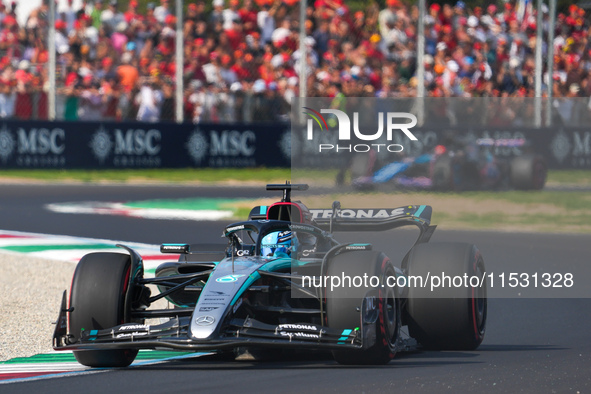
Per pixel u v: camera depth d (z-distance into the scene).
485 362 20.05
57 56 68.44
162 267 22.86
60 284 32.25
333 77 70.00
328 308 18.61
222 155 70.31
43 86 68.06
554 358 20.61
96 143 67.12
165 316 19.44
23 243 41.62
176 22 67.75
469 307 21.19
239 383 17.64
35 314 26.97
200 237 43.72
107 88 68.94
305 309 19.44
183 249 20.83
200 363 20.30
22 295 30.11
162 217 50.72
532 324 25.86
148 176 68.12
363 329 18.44
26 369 19.67
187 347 17.56
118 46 69.75
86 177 66.75
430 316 21.30
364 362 19.45
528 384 17.55
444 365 19.61
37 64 68.31
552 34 68.06
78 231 45.47
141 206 55.31
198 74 71.00
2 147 65.31
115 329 18.80
